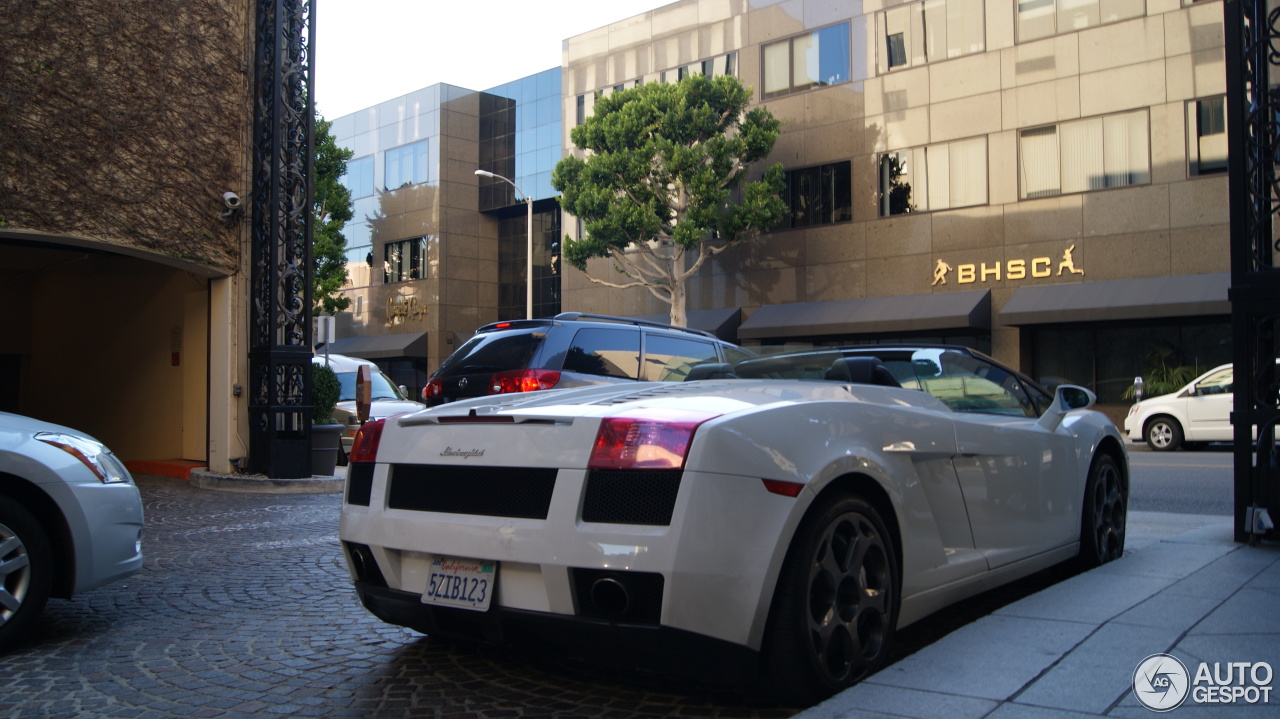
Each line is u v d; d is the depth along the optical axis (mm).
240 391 11484
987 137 23828
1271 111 5625
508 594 3053
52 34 9945
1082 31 22500
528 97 41969
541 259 41812
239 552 6805
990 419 4355
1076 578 4398
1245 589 4102
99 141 10266
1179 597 3941
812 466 3035
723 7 29297
